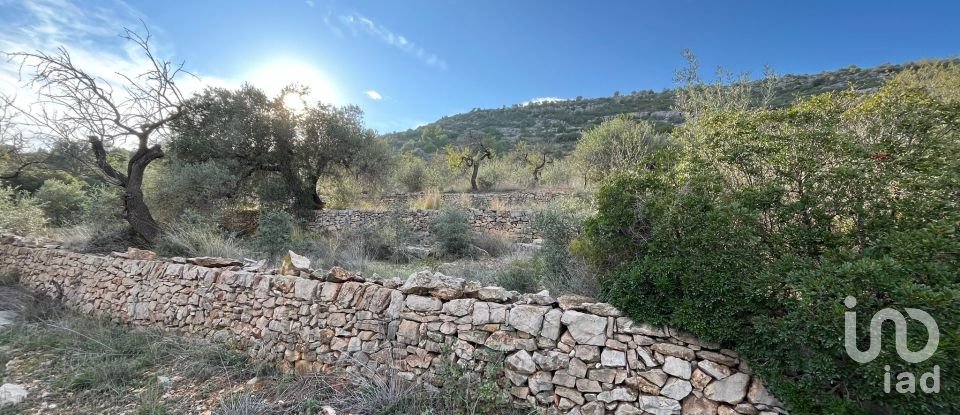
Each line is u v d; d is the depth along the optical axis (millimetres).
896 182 2092
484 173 20156
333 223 11914
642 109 41938
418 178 18969
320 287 3811
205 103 10891
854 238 2129
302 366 3674
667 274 2375
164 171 10219
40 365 3971
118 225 7902
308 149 12703
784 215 2275
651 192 2807
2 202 10102
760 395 2107
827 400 1855
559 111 51938
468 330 3004
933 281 1718
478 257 8406
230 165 10867
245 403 2963
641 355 2428
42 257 7016
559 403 2600
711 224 2252
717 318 2193
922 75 8094
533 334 2754
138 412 2992
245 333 4188
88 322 5250
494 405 2707
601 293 2939
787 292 2057
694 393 2266
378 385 3133
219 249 6422
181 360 3971
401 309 3340
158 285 5156
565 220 5098
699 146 3154
